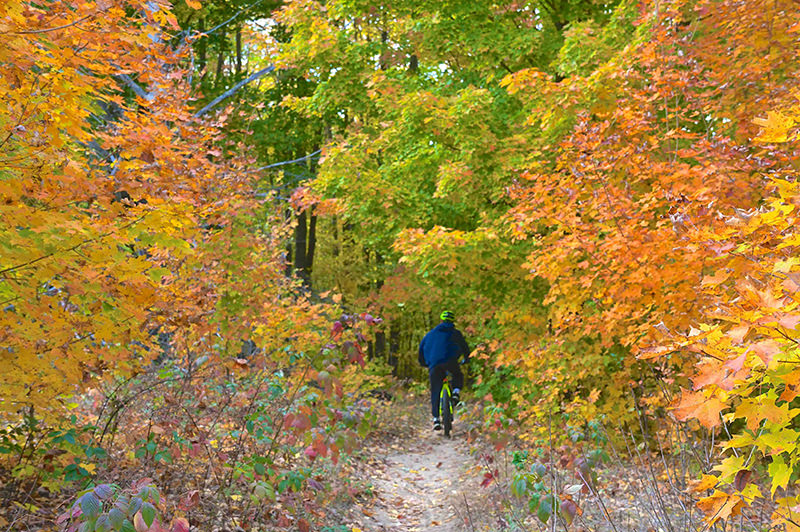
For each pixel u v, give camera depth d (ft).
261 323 20.10
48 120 9.14
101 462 13.34
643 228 14.42
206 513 13.66
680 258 12.48
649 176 15.28
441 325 30.66
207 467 15.15
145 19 9.75
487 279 26.13
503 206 28.22
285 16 36.35
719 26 16.60
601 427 18.70
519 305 25.23
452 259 24.14
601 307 18.26
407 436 31.89
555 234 16.94
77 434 12.14
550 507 11.30
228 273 18.42
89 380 11.04
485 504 18.20
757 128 14.39
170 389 16.38
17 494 11.85
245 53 51.83
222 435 17.13
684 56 16.65
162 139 10.93
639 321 16.43
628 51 18.30
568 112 19.61
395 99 30.12
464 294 28.50
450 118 26.37
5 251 8.20
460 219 31.63
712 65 16.56
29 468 11.76
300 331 21.24
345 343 16.44
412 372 74.79
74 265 8.75
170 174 10.68
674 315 12.29
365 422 16.20
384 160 36.11
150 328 12.72
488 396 21.16
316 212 29.60
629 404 19.80
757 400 6.05
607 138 15.46
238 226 18.72
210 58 53.72
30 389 10.11
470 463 24.44
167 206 9.95
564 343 21.24
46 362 9.47
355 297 59.31
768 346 5.26
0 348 9.27
